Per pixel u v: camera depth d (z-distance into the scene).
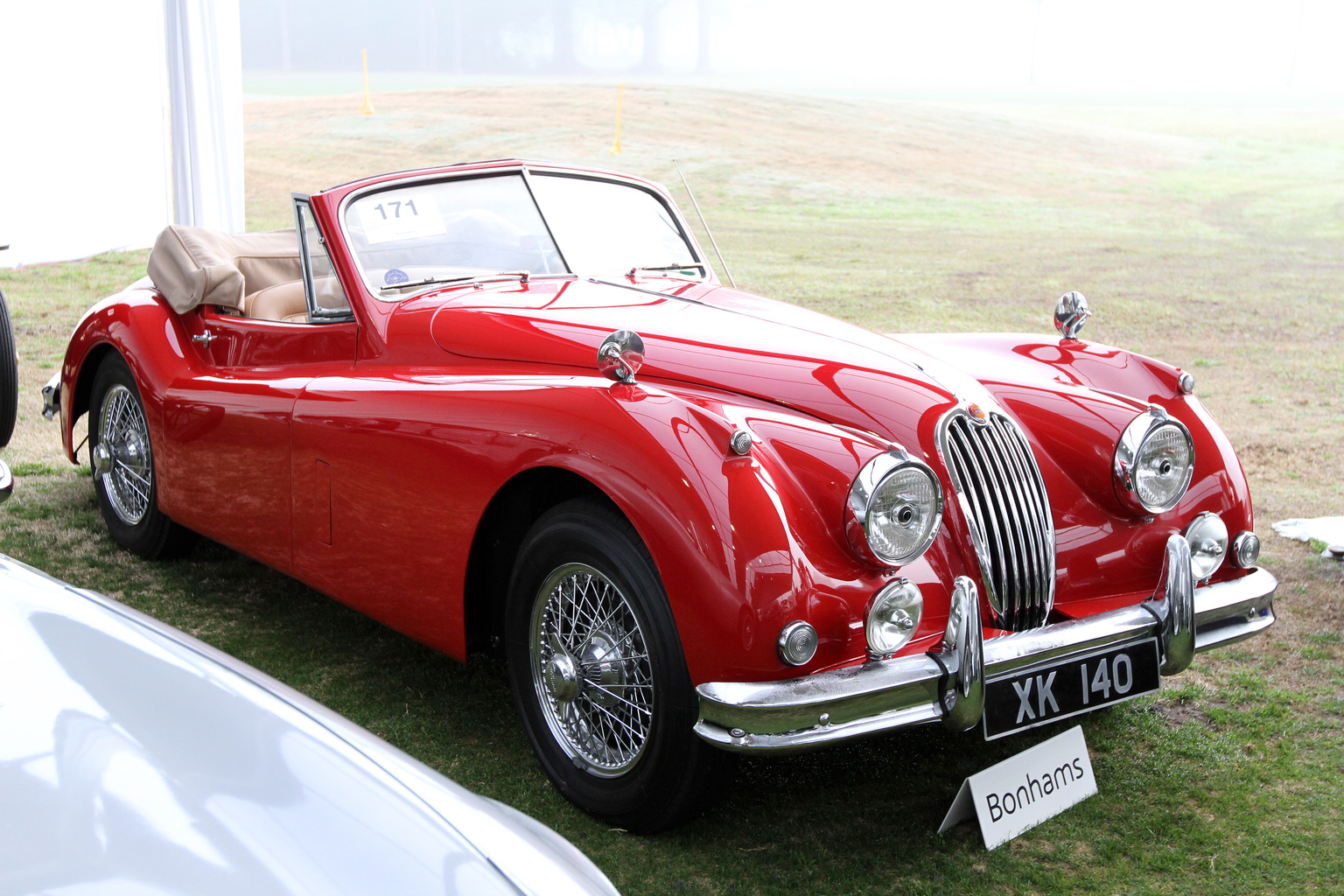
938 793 2.37
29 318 7.45
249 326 3.07
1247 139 24.31
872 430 2.24
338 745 1.24
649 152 19.50
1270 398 6.68
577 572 2.14
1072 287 11.00
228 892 0.95
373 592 2.52
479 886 1.06
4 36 9.05
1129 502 2.40
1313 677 2.98
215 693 1.27
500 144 19.27
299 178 16.30
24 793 1.03
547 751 2.26
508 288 2.87
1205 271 12.20
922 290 10.55
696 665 1.88
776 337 2.53
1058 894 2.03
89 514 3.94
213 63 7.60
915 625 1.94
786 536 1.87
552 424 2.08
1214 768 2.50
